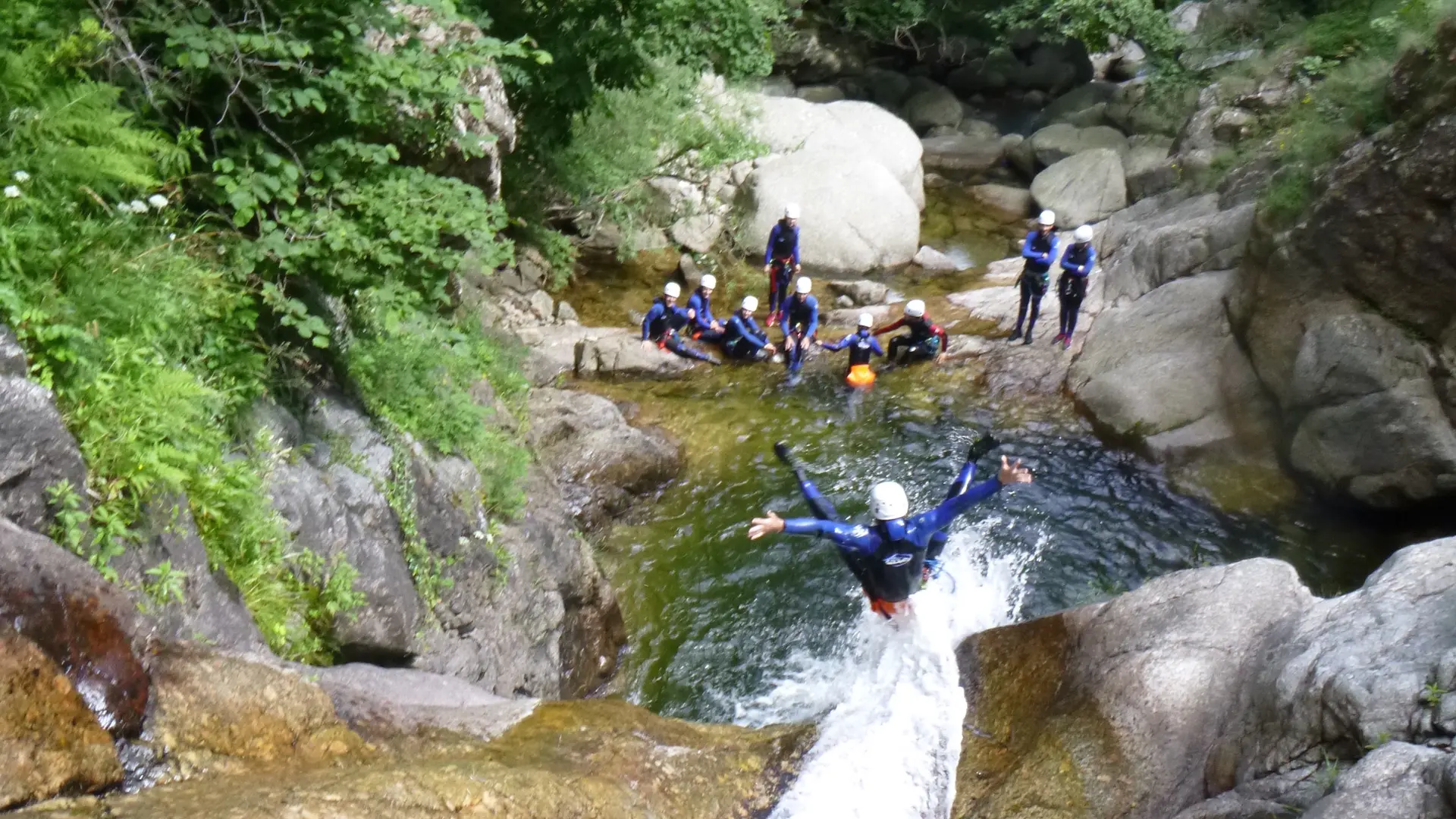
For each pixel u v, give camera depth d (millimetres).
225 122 7555
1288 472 12109
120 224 6242
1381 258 11336
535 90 13523
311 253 7145
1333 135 12742
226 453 6590
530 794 5016
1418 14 12797
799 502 11781
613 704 6957
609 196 17078
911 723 6914
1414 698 4926
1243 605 6523
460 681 7035
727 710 9102
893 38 25469
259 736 4957
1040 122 23547
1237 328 13055
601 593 9820
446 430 8805
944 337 14719
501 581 8523
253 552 6359
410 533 7746
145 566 5336
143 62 6789
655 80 14844
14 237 5500
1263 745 5434
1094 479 12227
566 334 14883
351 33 7352
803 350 14523
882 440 12961
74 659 4465
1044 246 14531
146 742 4586
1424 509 11172
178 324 6352
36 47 6160
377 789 4645
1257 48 20703
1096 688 6426
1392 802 4406
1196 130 18578
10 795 3926
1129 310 14453
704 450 12648
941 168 22031
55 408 5031
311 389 7664
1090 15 21891
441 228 7750
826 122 20062
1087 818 5809
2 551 4367
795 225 15648
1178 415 12664
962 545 11086
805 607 10258
